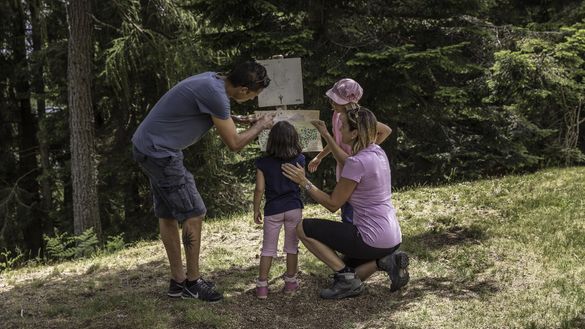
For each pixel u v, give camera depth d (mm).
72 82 9586
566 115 11906
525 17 13281
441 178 11812
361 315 3896
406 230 6066
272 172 3973
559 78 9414
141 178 13352
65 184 14453
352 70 8992
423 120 11148
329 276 4602
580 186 7328
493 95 10094
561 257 4832
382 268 4020
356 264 4230
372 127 3918
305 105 9594
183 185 3570
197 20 11070
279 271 4762
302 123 4176
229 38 9328
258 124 3740
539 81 9695
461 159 12008
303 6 9625
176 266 4016
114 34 11555
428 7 9602
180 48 10484
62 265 5598
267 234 4051
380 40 9672
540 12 13547
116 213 13547
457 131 12305
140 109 13031
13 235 13945
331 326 3729
